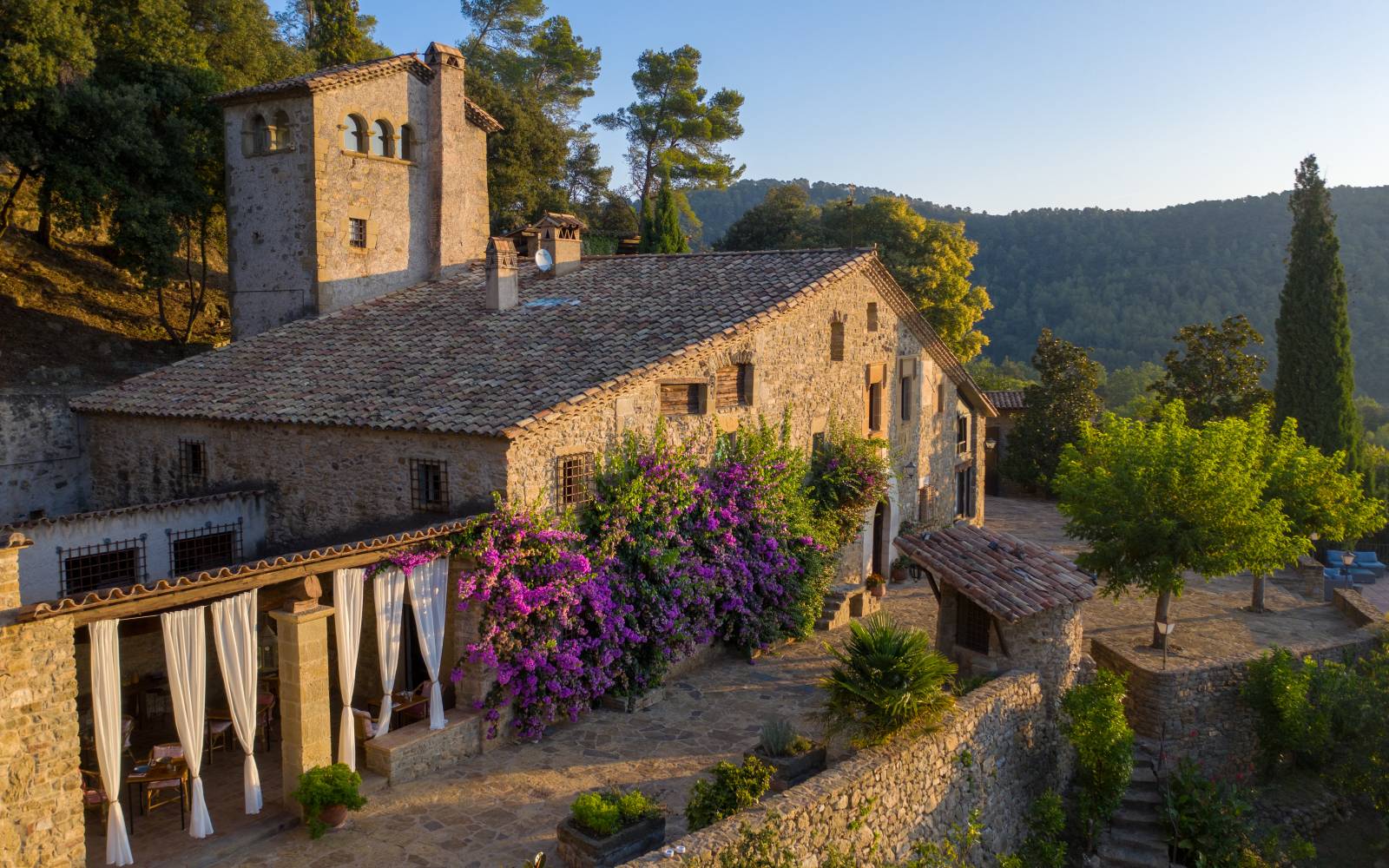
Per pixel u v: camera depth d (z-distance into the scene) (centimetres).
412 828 1143
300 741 1146
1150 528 1836
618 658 1524
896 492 2512
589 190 5156
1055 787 1571
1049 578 1616
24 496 1892
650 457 1636
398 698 1485
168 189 2386
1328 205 3133
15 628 888
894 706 1232
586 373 1589
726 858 983
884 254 4834
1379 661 1833
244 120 2262
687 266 2231
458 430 1413
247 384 1805
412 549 1297
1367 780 1686
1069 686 1595
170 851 1059
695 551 1705
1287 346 3186
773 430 1938
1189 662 1833
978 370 6481
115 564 1498
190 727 1055
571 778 1291
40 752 912
